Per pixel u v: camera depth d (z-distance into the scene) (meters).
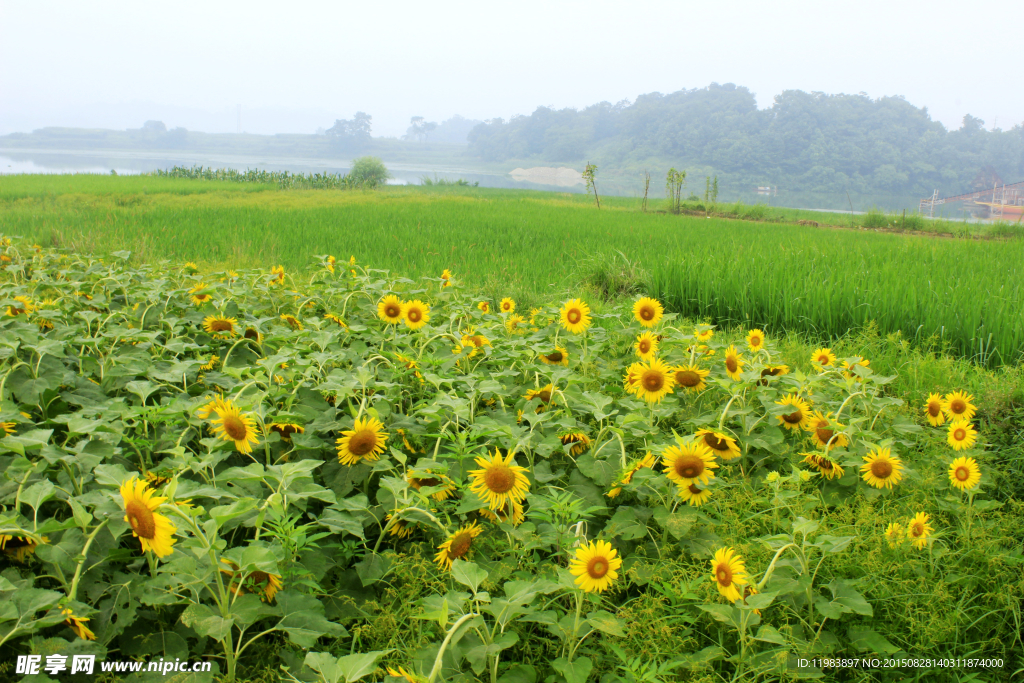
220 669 1.87
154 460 2.73
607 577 1.85
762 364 3.96
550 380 3.70
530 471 2.76
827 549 2.14
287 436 2.90
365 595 2.23
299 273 7.61
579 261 9.10
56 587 1.92
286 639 1.97
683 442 2.47
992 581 2.49
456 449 2.72
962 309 5.96
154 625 1.91
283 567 1.93
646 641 2.04
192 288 5.16
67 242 8.86
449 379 3.28
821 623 2.22
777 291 6.68
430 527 2.43
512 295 6.62
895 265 8.76
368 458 2.64
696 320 6.84
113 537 2.00
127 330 3.89
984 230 23.00
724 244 12.16
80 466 2.29
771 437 3.28
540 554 2.53
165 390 3.50
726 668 2.13
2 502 2.10
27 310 4.22
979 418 4.22
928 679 2.16
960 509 2.92
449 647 1.84
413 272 7.75
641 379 3.28
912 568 2.46
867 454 3.03
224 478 2.12
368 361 3.73
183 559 1.74
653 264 8.37
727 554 2.06
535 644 2.14
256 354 4.30
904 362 5.02
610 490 2.69
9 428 2.61
